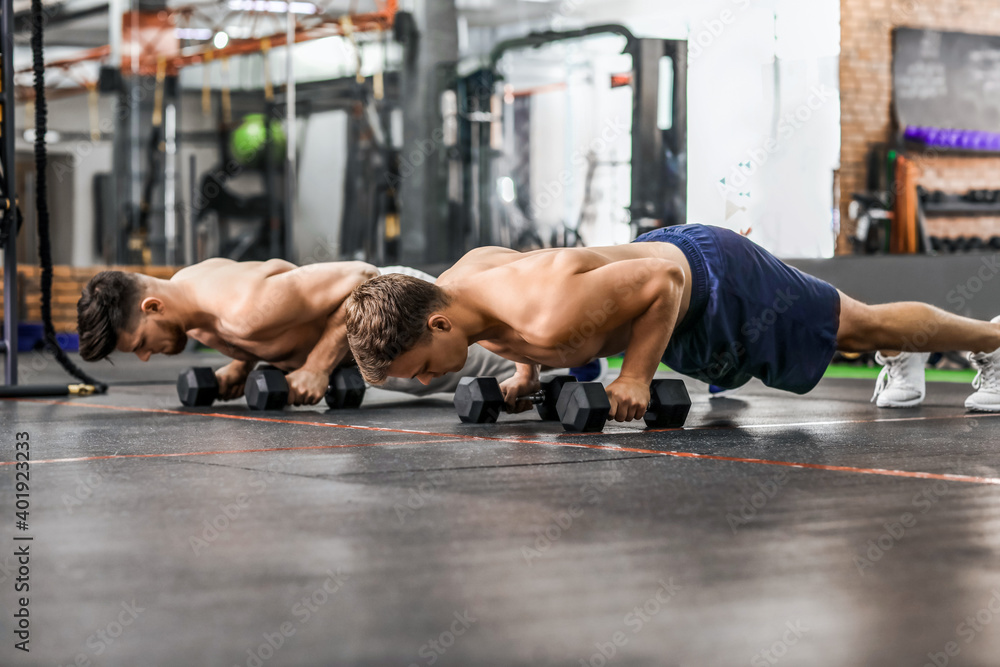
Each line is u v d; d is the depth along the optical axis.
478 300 2.31
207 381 3.33
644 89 8.02
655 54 7.98
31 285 10.25
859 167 8.04
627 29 8.01
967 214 8.20
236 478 1.71
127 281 2.92
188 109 10.25
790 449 2.11
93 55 10.73
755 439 2.30
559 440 2.27
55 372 6.10
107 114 10.52
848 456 2.00
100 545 1.21
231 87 10.20
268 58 10.11
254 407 3.13
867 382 4.73
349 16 9.64
